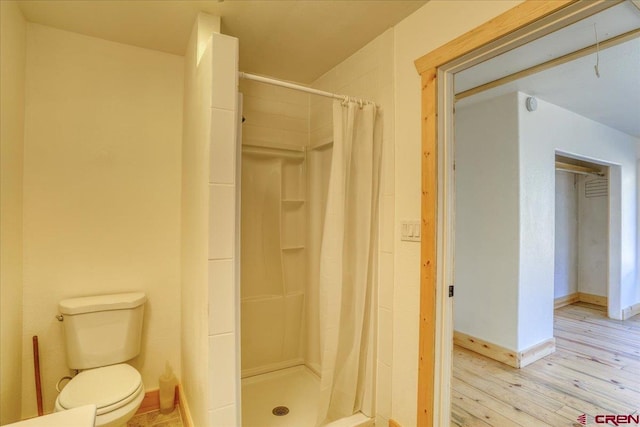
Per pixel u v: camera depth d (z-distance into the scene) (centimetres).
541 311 298
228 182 147
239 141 157
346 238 194
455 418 208
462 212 324
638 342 334
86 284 199
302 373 257
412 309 173
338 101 188
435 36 163
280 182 259
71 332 181
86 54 200
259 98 252
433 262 161
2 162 157
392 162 187
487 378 261
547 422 205
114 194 207
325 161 256
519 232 279
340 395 194
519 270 279
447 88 166
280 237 259
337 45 209
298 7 171
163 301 219
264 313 253
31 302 185
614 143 388
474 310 311
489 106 301
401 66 183
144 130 215
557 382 254
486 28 139
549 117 307
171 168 222
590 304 470
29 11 174
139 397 163
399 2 167
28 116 184
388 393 185
